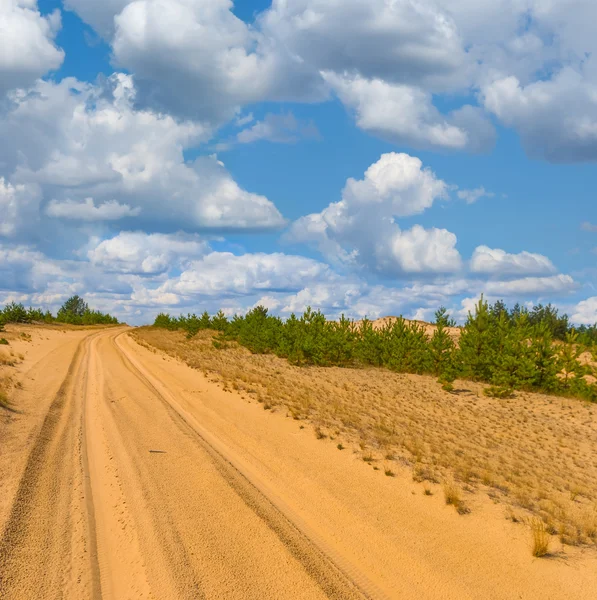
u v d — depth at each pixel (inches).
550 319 1871.3
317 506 345.4
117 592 228.8
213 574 245.0
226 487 370.9
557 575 260.8
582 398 1074.1
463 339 1311.5
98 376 980.6
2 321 2160.4
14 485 343.6
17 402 630.5
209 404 719.1
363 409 740.7
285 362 1475.1
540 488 422.0
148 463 423.5
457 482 405.4
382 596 234.2
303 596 229.0
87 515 312.2
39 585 229.6
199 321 2856.8
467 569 263.9
